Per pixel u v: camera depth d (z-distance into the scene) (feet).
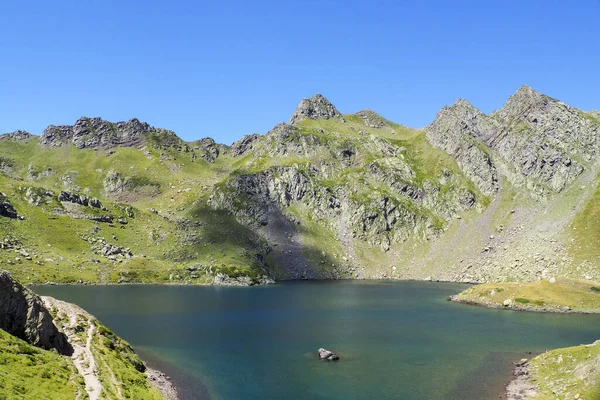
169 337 328.49
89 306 458.91
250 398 204.23
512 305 485.97
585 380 199.11
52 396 145.18
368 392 213.25
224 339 324.39
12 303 192.85
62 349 206.49
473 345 309.01
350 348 299.79
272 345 306.96
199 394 208.13
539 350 294.66
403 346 305.73
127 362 227.40
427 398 204.54
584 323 394.73
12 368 154.10
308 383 225.97
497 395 207.51
